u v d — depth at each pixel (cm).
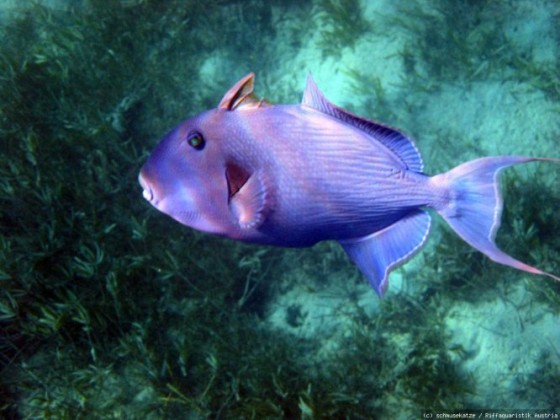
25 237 132
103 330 125
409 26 163
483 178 60
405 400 123
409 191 60
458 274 135
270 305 145
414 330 132
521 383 123
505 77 153
